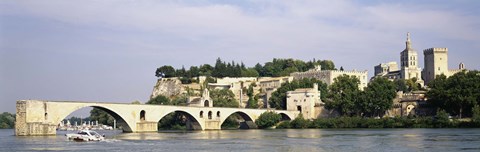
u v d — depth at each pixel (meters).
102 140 145.62
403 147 112.75
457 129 198.12
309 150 109.19
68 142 137.50
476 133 162.62
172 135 178.38
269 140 143.12
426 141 128.50
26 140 145.00
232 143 131.75
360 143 126.44
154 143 133.12
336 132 193.38
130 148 117.06
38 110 170.00
